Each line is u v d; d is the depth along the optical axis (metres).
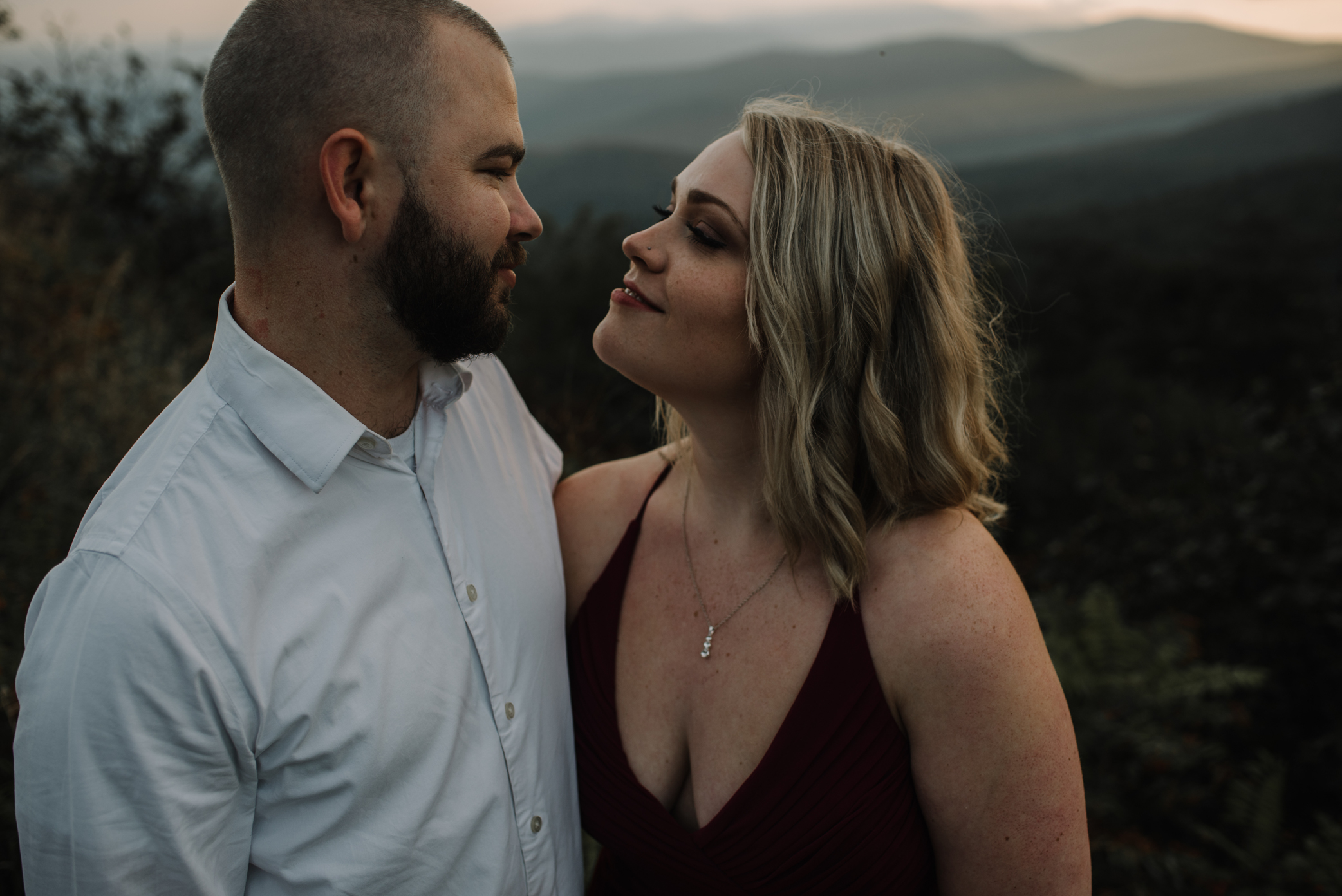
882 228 1.21
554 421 2.89
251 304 1.10
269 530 1.04
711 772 1.27
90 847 0.95
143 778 0.95
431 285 1.08
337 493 1.11
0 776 1.84
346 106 1.02
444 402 1.24
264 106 1.02
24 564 2.47
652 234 1.27
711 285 1.21
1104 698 3.77
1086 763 3.47
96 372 3.61
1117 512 5.70
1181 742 3.51
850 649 1.20
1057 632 4.16
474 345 1.15
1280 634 4.21
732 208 1.21
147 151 6.27
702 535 1.36
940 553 1.18
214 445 1.05
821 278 1.19
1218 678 3.72
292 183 1.04
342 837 1.06
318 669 1.04
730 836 1.23
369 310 1.09
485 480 1.30
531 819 1.23
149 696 0.94
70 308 3.79
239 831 1.05
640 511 1.45
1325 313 10.04
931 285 1.25
